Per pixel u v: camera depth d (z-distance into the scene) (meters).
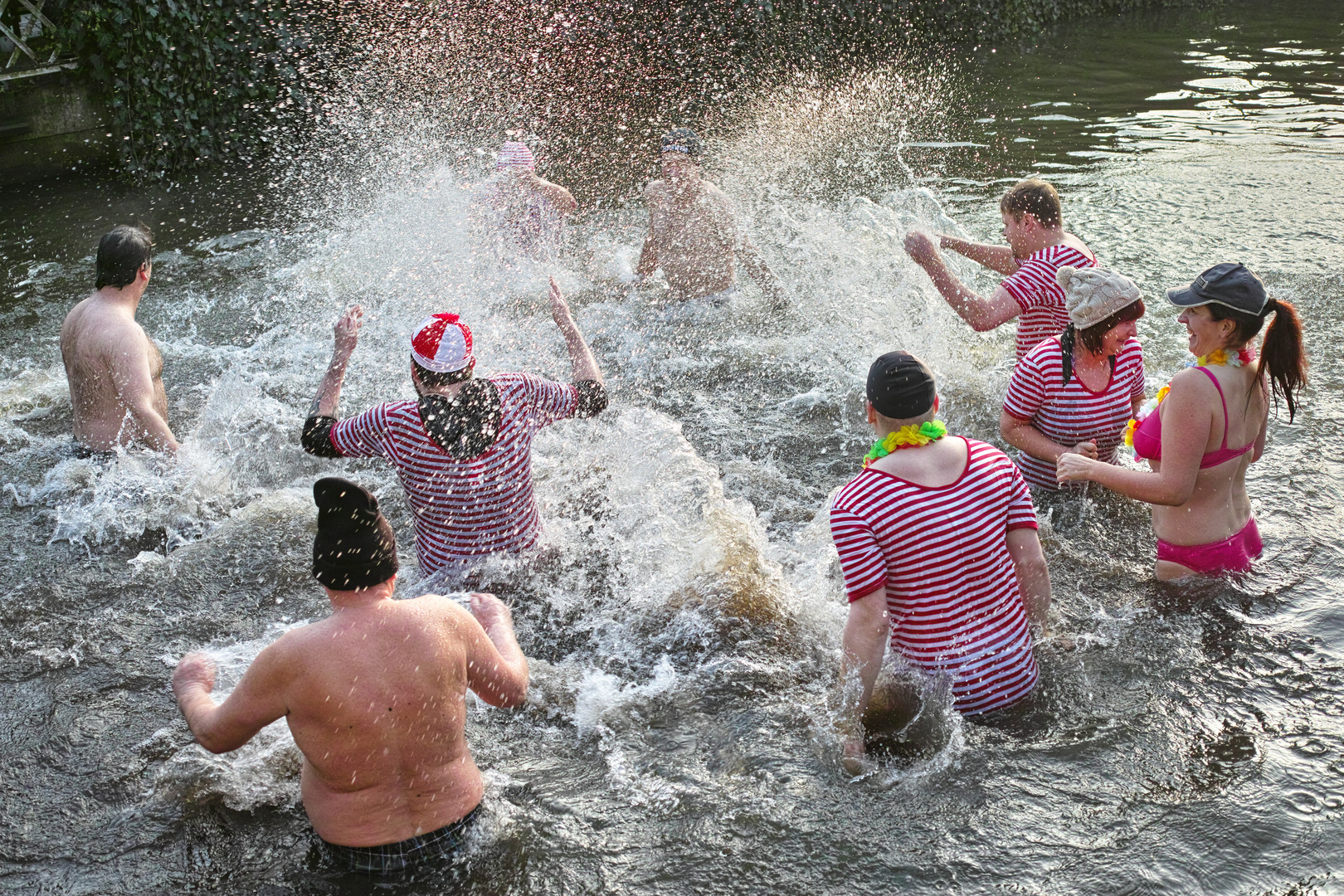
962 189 9.41
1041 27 18.69
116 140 10.87
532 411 3.96
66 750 3.31
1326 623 3.59
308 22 11.59
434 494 3.88
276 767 3.18
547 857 2.78
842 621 3.86
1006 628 3.23
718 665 3.63
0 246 8.45
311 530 4.63
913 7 16.50
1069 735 3.14
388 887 2.71
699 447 5.32
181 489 4.91
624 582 4.12
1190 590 3.83
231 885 2.75
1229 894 2.56
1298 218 8.14
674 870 2.75
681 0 14.70
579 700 3.47
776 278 6.99
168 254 8.27
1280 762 2.99
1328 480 4.56
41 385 6.05
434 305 7.20
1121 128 11.47
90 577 4.32
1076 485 4.61
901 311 6.83
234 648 3.85
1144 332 6.25
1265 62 14.95
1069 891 2.61
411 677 2.63
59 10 10.70
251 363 6.34
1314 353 5.86
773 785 3.04
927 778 3.02
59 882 2.79
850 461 5.16
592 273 7.72
